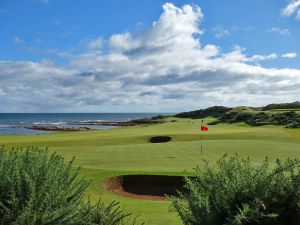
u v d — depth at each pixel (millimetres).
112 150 27219
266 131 48562
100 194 12328
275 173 5512
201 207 5457
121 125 146625
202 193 5711
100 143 38250
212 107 154000
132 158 22672
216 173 5891
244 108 109312
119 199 11742
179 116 154250
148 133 50812
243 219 5102
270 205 5395
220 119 97688
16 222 5109
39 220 5250
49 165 5848
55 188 5570
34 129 116062
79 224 5773
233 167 5887
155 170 16969
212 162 20188
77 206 5867
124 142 39688
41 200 5293
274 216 5016
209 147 28891
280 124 75938
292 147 28547
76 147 29672
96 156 23625
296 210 5367
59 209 5406
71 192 6109
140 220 8898
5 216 5254
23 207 5227
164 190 14914
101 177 14781
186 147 29078
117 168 18359
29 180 5395
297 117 77625
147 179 15445
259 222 5055
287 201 5398
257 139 39312
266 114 85500
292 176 5586
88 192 12523
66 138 45156
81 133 60000
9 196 5480
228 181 5488
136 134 48844
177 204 5910
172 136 41375
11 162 5836
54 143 35438
